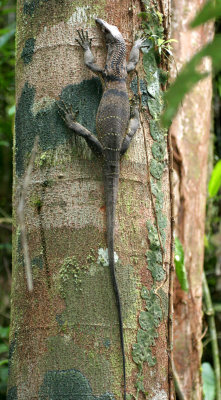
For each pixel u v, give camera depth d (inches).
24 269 152.3
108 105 155.4
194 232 281.6
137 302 146.4
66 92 156.7
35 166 154.6
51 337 141.9
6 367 302.0
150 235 152.9
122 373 139.1
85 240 145.6
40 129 156.6
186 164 279.4
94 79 159.0
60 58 158.7
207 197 321.4
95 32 161.5
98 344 139.1
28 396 141.4
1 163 333.4
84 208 147.6
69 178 150.1
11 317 157.1
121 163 153.2
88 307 141.3
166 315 154.7
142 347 144.3
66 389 136.6
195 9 280.8
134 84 165.3
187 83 54.2
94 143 151.0
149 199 155.9
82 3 162.1
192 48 277.4
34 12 165.0
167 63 175.2
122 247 147.2
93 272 143.5
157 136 163.0
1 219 320.8
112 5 165.2
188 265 276.5
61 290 143.6
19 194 157.9
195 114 284.4
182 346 268.5
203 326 301.6
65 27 160.1
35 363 142.6
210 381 280.4
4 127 327.6
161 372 148.3
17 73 169.3
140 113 162.2
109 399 136.0
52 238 148.0
